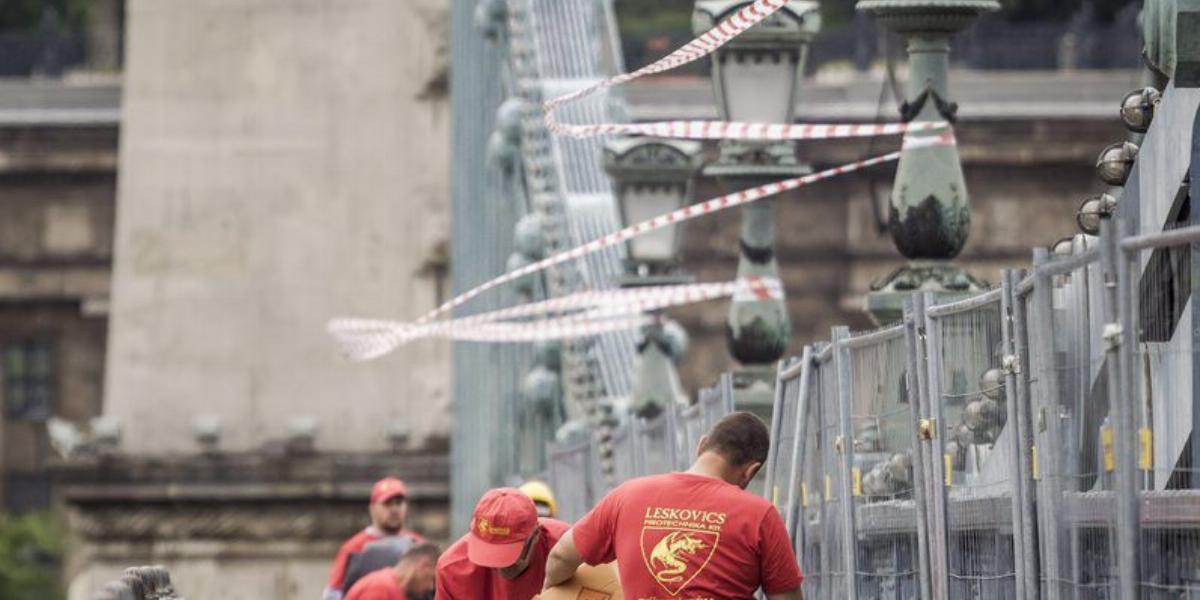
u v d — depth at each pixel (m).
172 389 65.44
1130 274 11.95
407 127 65.25
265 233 65.50
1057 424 13.10
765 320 23.48
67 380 101.19
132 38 66.06
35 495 102.62
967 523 14.93
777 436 20.53
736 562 14.29
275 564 64.31
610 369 33.59
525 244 36.53
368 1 65.44
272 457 64.19
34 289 97.88
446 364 64.44
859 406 17.22
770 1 17.81
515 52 40.12
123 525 64.56
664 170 27.88
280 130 65.62
